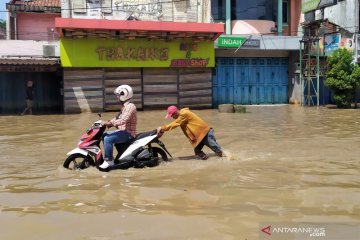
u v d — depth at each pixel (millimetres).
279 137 11180
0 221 4648
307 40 22391
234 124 14383
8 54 20406
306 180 6344
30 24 25703
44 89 21484
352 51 23500
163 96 21422
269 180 6363
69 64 19750
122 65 20547
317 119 15836
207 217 4645
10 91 20969
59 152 9352
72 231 4293
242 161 7945
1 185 6348
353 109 20547
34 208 5117
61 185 6273
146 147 8188
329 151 8961
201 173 6922
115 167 7312
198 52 21609
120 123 7457
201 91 22062
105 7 21422
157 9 22109
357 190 5742
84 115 18969
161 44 21031
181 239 4008
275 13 25062
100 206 5152
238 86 23688
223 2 24094
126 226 4402
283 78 24453
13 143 10750
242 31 24156
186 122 8148
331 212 4777
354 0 23531
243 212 4809
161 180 6484
